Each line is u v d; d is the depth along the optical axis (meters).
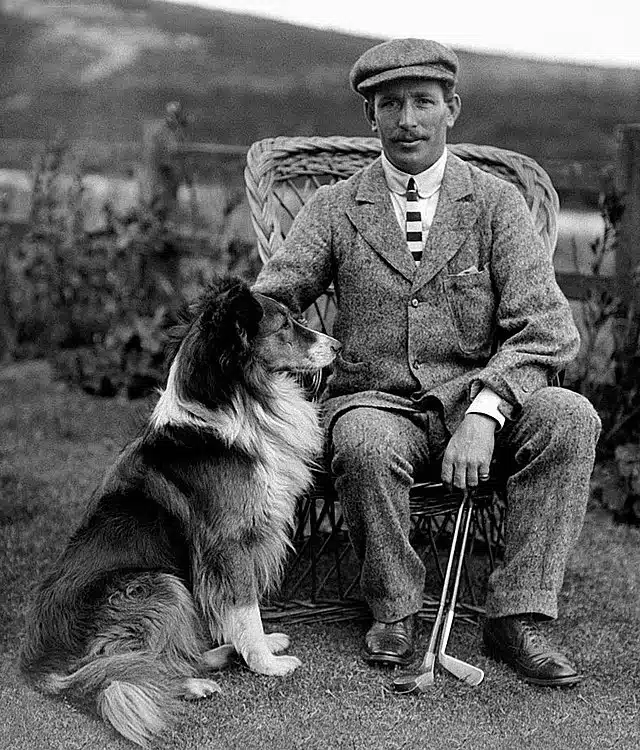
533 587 3.17
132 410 6.48
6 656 3.36
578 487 3.13
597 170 5.42
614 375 5.09
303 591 3.89
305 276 3.51
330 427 3.35
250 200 4.07
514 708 3.02
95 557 3.12
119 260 7.11
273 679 3.19
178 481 3.18
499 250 3.38
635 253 5.15
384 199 3.45
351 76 3.46
